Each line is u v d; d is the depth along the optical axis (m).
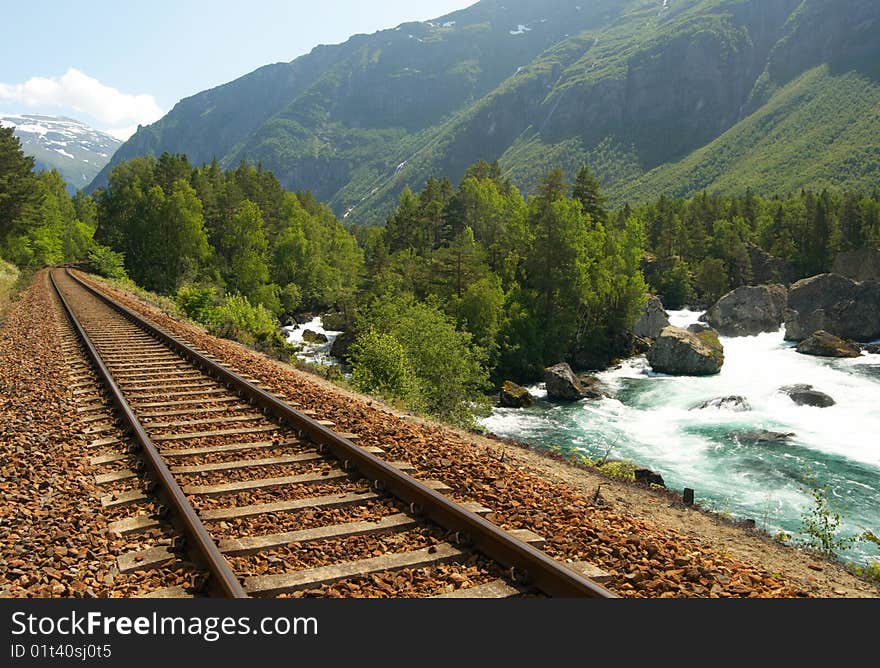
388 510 5.66
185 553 4.71
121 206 84.25
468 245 52.47
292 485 6.21
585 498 6.74
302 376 14.08
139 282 73.62
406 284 57.94
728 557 5.36
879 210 103.75
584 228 58.09
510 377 47.19
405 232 88.75
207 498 5.84
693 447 24.78
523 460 8.41
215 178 105.12
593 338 56.28
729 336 65.12
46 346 15.66
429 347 23.95
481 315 46.31
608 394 38.78
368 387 17.03
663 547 5.23
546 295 53.97
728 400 32.94
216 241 82.62
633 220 62.78
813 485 19.12
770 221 110.81
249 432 7.98
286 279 79.50
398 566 4.58
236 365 13.36
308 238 92.88
